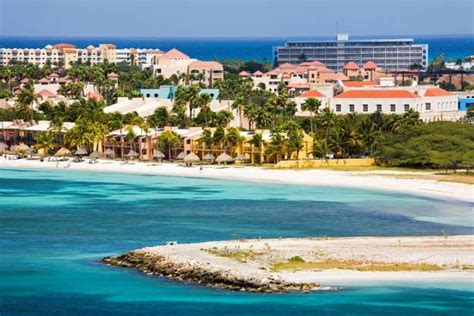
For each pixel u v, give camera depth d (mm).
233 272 199625
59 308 186500
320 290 193500
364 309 183250
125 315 181875
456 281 199625
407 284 197750
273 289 193875
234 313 181375
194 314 181500
